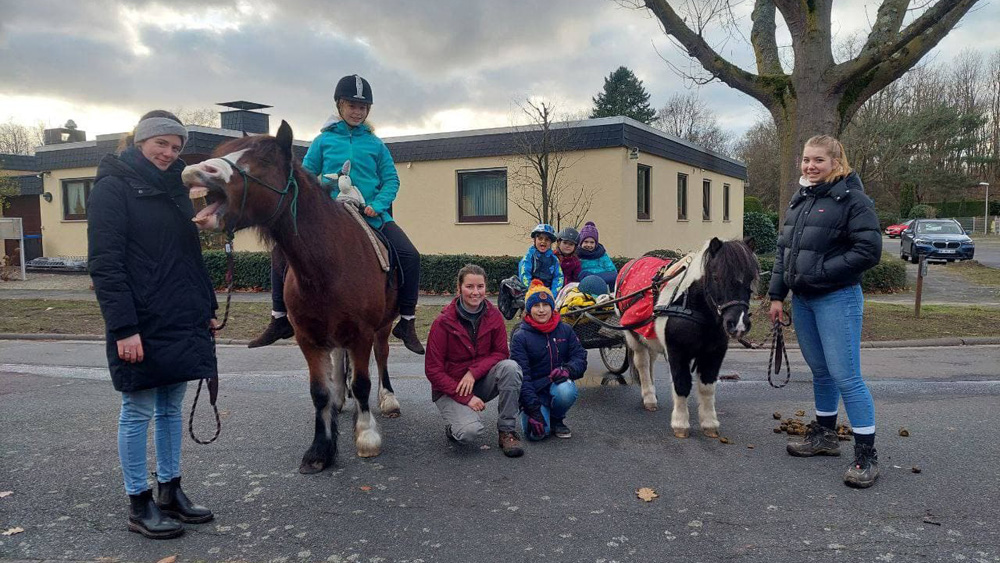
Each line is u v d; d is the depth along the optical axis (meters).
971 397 6.34
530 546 3.35
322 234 4.12
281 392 6.74
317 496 4.01
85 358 8.58
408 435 5.27
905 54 9.62
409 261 5.21
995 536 3.41
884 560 3.17
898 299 14.56
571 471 4.42
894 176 54.59
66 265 20.31
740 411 5.96
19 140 64.31
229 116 19.91
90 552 3.29
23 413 5.88
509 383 4.79
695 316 4.84
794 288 4.42
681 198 20.75
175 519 3.62
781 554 3.24
